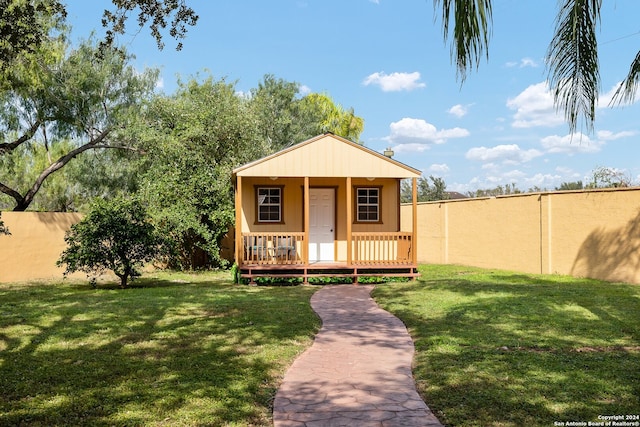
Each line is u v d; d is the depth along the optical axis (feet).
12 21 27.14
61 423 14.20
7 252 49.16
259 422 14.49
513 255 59.11
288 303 35.78
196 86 84.17
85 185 71.46
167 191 62.13
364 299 39.24
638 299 34.09
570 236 50.78
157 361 20.45
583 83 21.25
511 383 17.33
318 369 19.80
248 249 52.01
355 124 146.61
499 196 61.62
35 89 57.00
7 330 25.90
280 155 50.98
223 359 20.90
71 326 26.96
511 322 27.68
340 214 57.72
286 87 114.11
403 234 53.36
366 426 14.07
